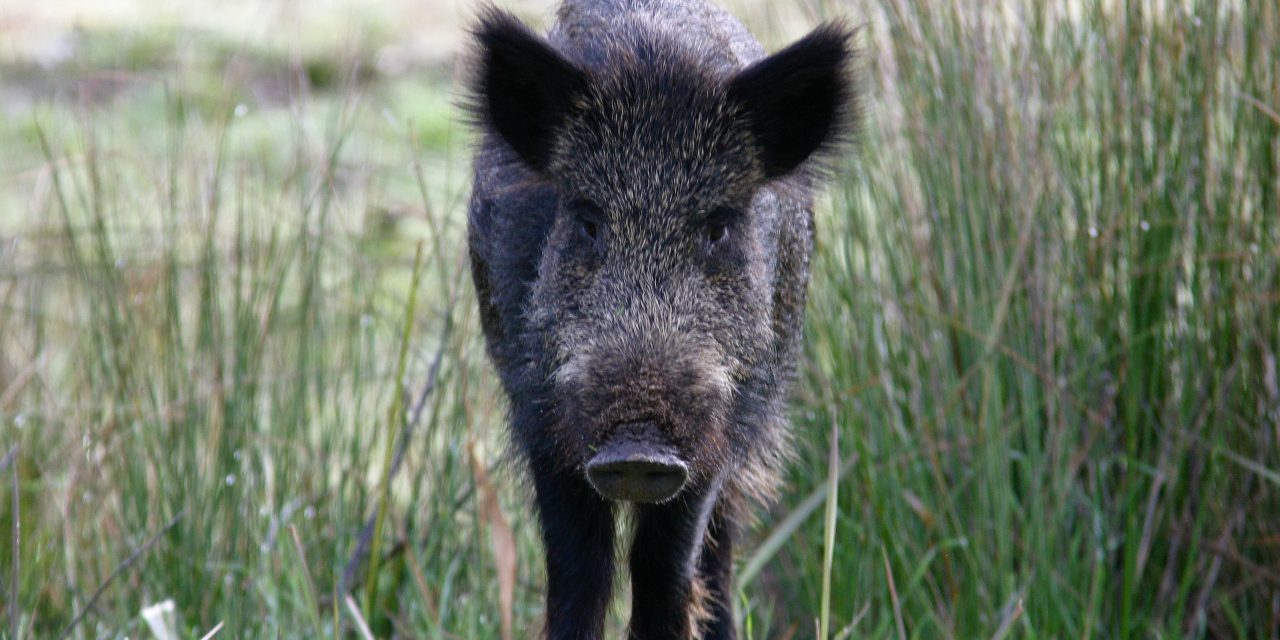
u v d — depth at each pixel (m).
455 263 17.64
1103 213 14.42
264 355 16.17
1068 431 14.25
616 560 12.09
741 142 10.88
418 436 16.17
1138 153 14.26
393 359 17.11
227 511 15.23
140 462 15.32
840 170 12.04
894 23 14.84
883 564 14.52
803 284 13.17
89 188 20.14
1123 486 14.38
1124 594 13.77
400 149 23.58
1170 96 14.10
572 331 10.49
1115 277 14.42
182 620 14.27
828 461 15.27
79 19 25.20
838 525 14.91
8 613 13.48
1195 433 14.06
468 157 14.28
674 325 10.23
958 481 14.75
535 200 11.59
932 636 14.45
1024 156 14.32
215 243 17.64
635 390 9.88
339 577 14.37
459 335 15.34
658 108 10.84
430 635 14.12
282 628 13.78
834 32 11.33
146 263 16.61
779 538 13.09
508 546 12.49
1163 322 14.21
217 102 24.33
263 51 28.89
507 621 12.33
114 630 14.43
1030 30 14.58
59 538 15.55
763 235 11.60
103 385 15.84
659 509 11.45
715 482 11.25
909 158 14.98
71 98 23.20
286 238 17.67
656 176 10.62
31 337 17.62
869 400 14.97
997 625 13.80
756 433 11.61
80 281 17.08
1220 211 14.08
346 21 31.06
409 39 31.25
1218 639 14.52
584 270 10.65
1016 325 14.43
